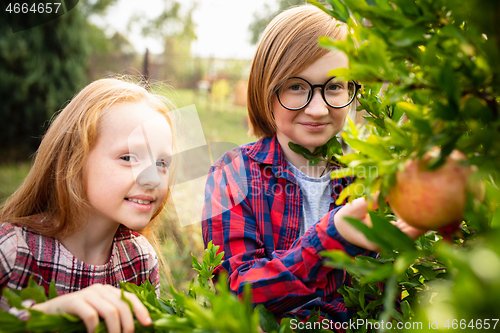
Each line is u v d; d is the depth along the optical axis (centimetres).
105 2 1223
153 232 135
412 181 42
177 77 961
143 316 56
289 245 110
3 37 561
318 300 96
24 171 562
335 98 103
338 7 48
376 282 72
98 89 101
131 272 112
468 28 39
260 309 67
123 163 90
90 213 98
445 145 40
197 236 240
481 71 39
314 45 100
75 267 98
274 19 121
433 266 65
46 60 615
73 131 95
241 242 103
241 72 838
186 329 48
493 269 28
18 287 88
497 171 37
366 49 41
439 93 40
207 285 79
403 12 42
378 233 42
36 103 605
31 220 97
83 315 54
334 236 67
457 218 42
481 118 38
